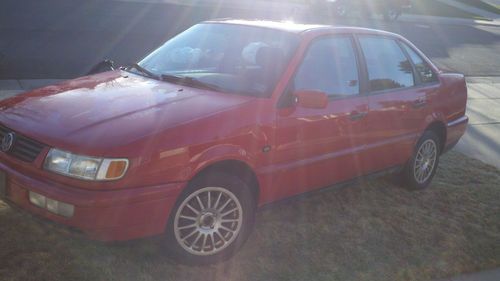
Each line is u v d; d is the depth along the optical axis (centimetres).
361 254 394
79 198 293
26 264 325
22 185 312
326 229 425
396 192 525
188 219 337
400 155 497
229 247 359
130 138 307
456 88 570
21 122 336
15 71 845
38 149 314
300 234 411
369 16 2528
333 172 428
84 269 328
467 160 657
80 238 303
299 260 373
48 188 301
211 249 351
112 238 305
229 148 340
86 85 400
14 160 322
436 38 2011
